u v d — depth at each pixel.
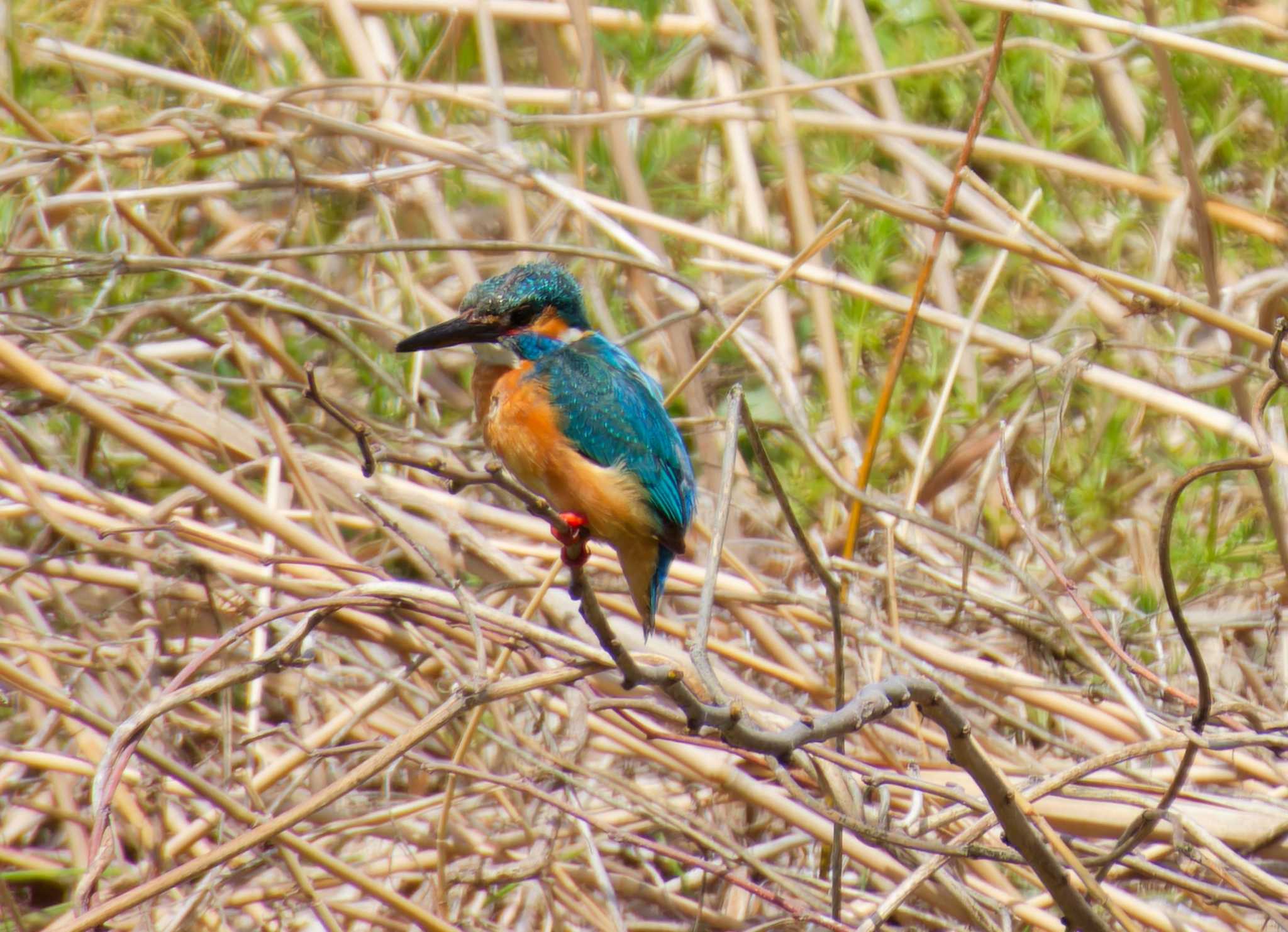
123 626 10.30
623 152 12.23
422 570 10.24
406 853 9.52
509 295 8.48
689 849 9.96
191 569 9.96
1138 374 12.21
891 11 14.20
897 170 14.27
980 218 12.71
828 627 10.20
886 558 11.30
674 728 9.62
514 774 9.84
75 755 9.73
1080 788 8.67
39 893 9.61
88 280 11.96
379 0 12.65
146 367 11.43
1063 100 14.08
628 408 8.10
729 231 13.27
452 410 12.36
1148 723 8.51
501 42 15.22
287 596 10.26
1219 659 10.88
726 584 10.35
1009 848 8.46
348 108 13.65
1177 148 13.57
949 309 12.59
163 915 8.88
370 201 13.43
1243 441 10.20
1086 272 9.79
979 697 9.94
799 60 14.21
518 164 11.07
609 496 8.01
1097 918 7.62
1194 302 9.84
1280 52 12.99
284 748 10.04
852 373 12.16
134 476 11.21
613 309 12.69
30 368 9.23
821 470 10.70
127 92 13.38
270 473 10.32
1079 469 11.88
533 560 10.91
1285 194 13.48
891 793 9.52
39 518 10.65
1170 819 8.02
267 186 11.37
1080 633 10.53
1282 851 8.85
